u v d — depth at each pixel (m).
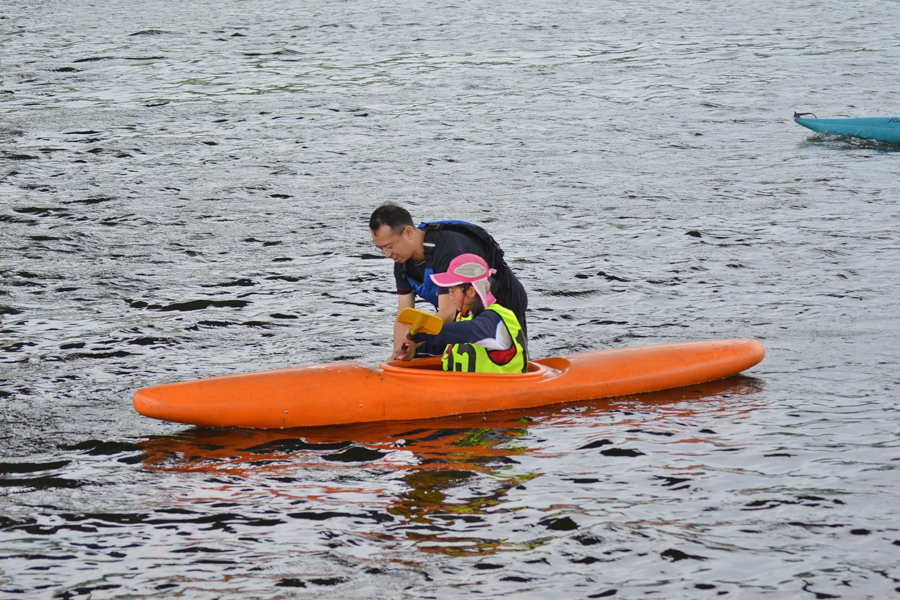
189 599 6.55
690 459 8.66
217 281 15.38
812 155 24.72
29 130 28.75
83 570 6.91
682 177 22.73
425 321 9.75
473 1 66.81
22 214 19.69
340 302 14.35
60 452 8.98
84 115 31.23
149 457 8.87
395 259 10.20
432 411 9.84
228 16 58.78
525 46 46.84
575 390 10.25
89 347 12.25
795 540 7.20
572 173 23.47
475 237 10.22
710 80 37.00
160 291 14.82
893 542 7.13
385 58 43.59
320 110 32.50
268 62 42.47
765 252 16.47
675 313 13.52
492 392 9.97
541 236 18.03
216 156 25.84
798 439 9.03
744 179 22.33
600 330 12.93
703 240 17.33
